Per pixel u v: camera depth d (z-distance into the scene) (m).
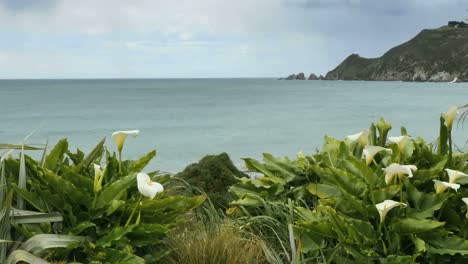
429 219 4.84
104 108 87.31
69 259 4.29
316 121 56.78
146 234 4.57
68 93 180.50
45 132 46.06
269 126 50.34
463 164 5.39
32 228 4.33
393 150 5.36
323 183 5.59
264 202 5.53
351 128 47.88
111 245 4.34
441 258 4.62
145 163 5.23
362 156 5.88
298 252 4.71
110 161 5.09
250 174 7.91
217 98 133.12
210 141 36.91
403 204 4.54
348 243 4.75
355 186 5.14
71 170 4.64
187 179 7.28
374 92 177.50
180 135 41.88
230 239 4.81
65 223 4.50
